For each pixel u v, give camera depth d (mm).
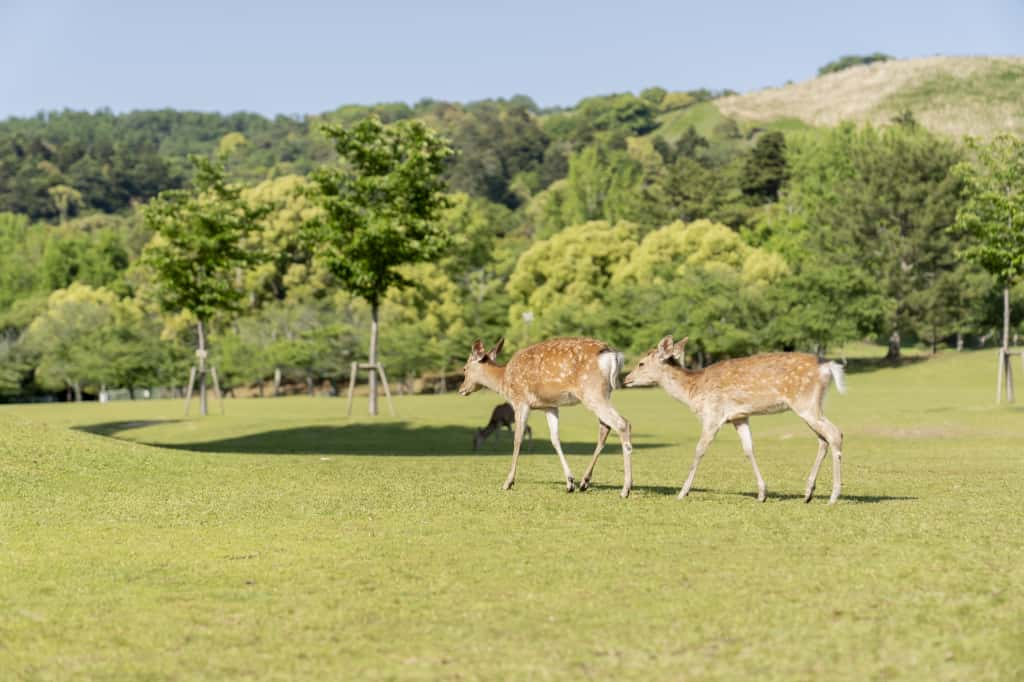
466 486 24375
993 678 9789
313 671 10242
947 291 125188
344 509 20406
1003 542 16016
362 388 151250
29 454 26703
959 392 83188
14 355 136625
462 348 133625
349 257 62594
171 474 26453
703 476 27531
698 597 12664
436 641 11117
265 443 47406
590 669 10141
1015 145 57594
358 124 62656
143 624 11914
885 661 10281
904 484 25094
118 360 130750
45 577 14266
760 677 9867
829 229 138500
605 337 131375
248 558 15453
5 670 10375
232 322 141250
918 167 131375
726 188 192250
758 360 21094
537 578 13805
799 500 21297
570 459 34594
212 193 71938
